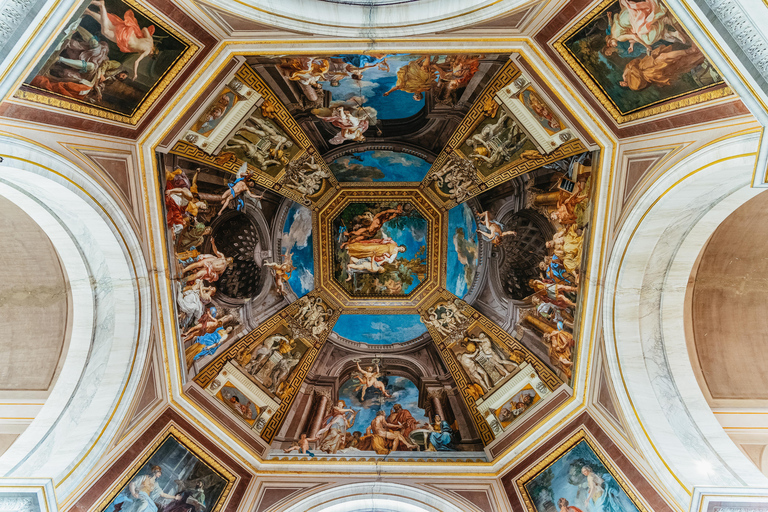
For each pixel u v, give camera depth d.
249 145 11.86
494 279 13.60
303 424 13.00
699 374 11.11
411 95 11.34
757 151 6.66
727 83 6.60
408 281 14.94
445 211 14.16
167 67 9.15
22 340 11.56
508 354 13.06
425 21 8.88
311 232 14.47
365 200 14.38
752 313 11.66
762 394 10.98
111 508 9.79
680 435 9.98
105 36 7.84
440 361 14.07
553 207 11.61
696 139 8.23
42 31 6.77
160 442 10.87
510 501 11.16
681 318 10.80
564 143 10.67
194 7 8.38
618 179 10.07
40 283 11.62
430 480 11.62
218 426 11.77
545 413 11.82
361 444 12.62
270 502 11.17
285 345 13.84
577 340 11.40
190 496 10.85
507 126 11.34
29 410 11.04
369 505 11.10
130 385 10.46
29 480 8.81
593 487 10.57
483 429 12.61
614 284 10.56
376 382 14.08
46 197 8.99
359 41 9.43
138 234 10.48
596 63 8.81
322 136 12.54
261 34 9.26
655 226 9.68
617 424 10.57
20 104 7.38
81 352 10.52
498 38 9.25
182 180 11.16
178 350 11.53
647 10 7.38
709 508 8.90
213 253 12.52
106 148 9.41
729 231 11.09
